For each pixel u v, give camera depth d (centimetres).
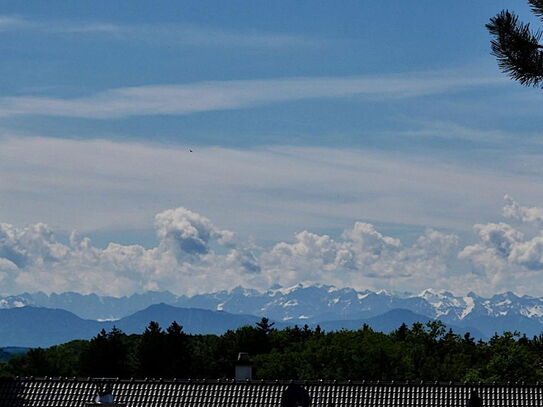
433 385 9588
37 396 9950
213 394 9756
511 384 9500
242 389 9775
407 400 9456
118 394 9856
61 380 10119
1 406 9856
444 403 9388
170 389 9875
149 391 9875
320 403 9475
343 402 9475
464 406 9338
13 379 10188
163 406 9681
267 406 9538
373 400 9481
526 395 9381
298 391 6962
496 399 9369
